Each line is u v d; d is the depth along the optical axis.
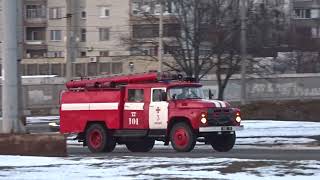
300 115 65.38
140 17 93.50
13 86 30.03
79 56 131.50
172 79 36.75
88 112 37.56
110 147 36.97
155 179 20.20
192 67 68.56
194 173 21.50
